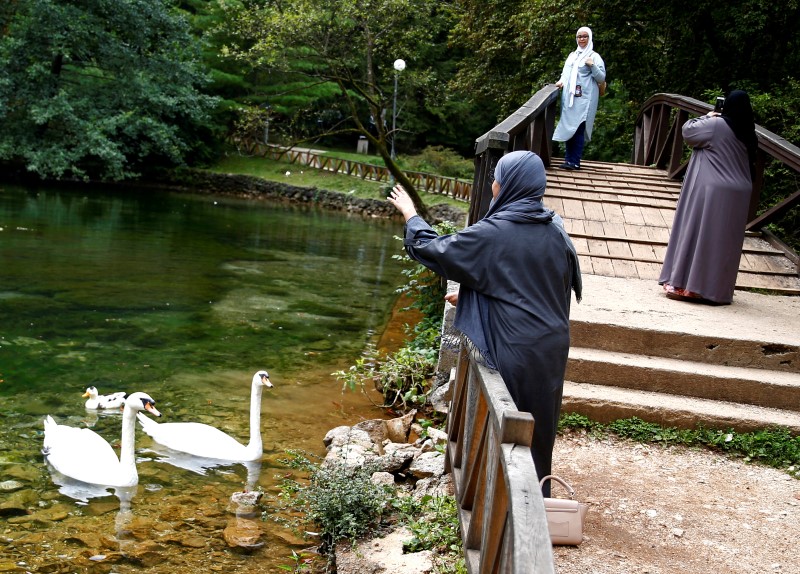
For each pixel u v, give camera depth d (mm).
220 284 15039
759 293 7371
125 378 8812
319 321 12242
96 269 15695
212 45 39125
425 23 24484
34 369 8938
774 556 3855
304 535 5285
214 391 8492
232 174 38906
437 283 10312
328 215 32812
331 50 23094
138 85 34125
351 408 7973
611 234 8617
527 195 3635
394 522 4875
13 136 33031
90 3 33156
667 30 18516
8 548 5027
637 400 5301
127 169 38375
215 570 4797
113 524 5434
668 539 3955
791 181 10609
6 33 33656
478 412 3729
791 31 16203
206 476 6352
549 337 3561
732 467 4875
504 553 2766
